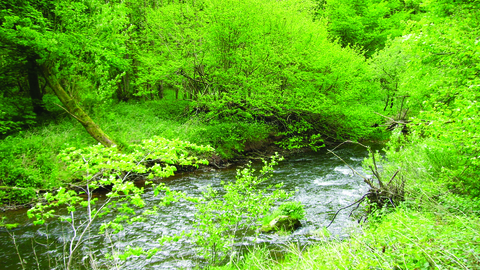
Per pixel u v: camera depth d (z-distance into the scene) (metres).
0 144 9.25
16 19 8.62
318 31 16.30
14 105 11.47
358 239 3.64
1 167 8.52
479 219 3.67
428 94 7.48
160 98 20.72
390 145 7.46
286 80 16.02
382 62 19.42
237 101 13.87
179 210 8.08
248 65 14.11
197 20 14.38
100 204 8.44
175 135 12.99
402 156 6.76
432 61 6.10
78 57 11.48
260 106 14.37
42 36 9.09
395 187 6.02
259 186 10.33
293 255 4.78
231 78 14.42
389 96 19.95
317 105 14.91
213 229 4.76
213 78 15.31
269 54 13.81
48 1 10.23
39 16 9.72
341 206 8.10
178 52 15.17
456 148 4.40
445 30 5.40
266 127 16.98
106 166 3.16
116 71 18.47
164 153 3.49
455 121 3.78
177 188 10.12
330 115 17.20
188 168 12.46
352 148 17.75
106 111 14.37
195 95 15.85
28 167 8.95
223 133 14.65
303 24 15.47
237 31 14.09
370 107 20.98
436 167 6.10
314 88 15.94
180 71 15.94
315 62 15.14
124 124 13.25
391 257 2.90
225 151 14.16
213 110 14.59
